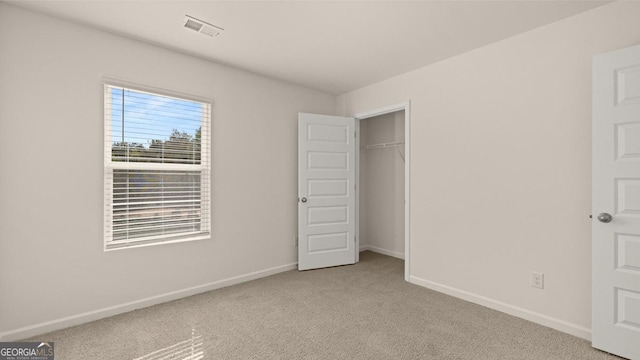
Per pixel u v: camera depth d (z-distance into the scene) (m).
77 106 2.33
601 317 1.96
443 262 2.99
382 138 4.57
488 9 2.12
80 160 2.35
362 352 1.96
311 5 2.09
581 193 2.15
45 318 2.21
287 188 3.71
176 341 2.10
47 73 2.21
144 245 2.66
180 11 2.17
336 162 3.93
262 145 3.48
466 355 1.93
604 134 1.95
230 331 2.23
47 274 2.22
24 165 2.13
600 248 1.96
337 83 3.76
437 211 3.05
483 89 2.69
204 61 3.03
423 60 3.04
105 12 2.18
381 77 3.54
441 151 3.02
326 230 3.87
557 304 2.26
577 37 2.16
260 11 2.17
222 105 3.15
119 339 2.12
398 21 2.29
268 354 1.94
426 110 3.16
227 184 3.19
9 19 2.08
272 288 3.11
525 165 2.43
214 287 3.08
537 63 2.36
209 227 3.06
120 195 2.56
